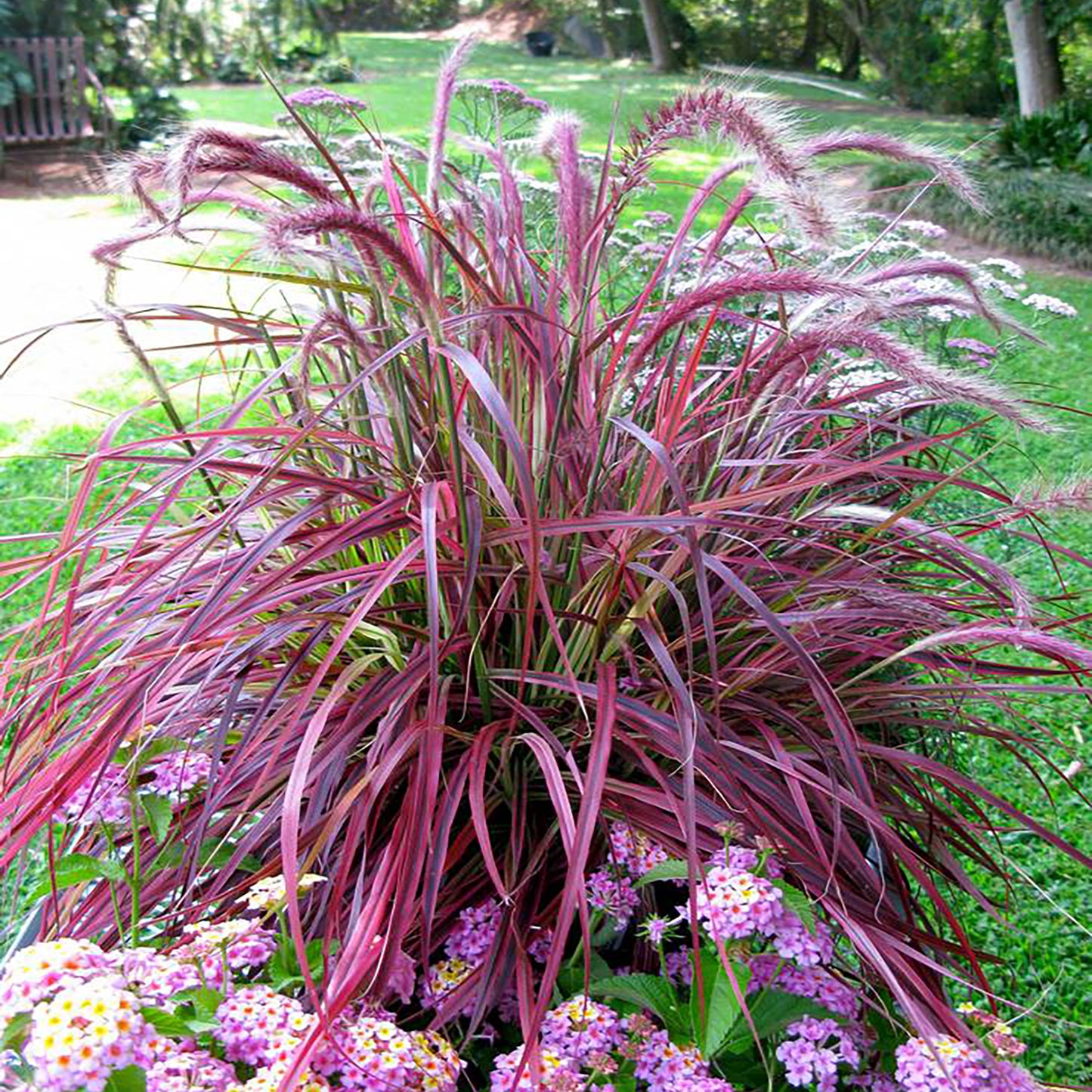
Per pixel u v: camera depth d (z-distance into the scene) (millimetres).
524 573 1719
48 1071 1073
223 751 1824
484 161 3355
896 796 1882
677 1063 1384
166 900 1736
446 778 1723
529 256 2207
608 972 1610
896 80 20891
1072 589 4379
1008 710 2002
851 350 2480
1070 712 3859
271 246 1444
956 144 12992
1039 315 3982
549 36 28125
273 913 1590
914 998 1544
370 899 1420
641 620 1639
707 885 1398
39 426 5883
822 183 1646
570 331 1771
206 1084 1234
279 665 1862
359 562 1891
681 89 1732
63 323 1807
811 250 2350
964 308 1920
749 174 1969
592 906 1656
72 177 12109
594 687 1604
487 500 1771
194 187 1790
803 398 2160
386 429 1916
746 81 1770
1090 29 16922
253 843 1590
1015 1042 1402
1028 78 14969
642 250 3180
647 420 2090
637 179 1787
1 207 10914
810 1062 1386
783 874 1630
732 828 1491
